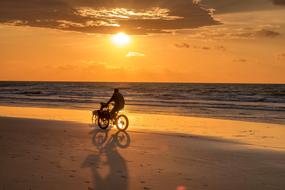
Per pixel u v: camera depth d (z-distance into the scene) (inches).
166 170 378.0
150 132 704.4
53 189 298.4
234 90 4030.5
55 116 1095.6
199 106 1715.1
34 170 359.9
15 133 639.8
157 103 1942.7
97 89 4559.5
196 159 442.9
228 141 620.1
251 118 1140.5
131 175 352.5
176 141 592.4
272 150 524.7
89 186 309.9
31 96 2635.3
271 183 334.0
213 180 342.0
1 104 1736.0
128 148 510.3
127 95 2982.3
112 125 802.2
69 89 4480.8
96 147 508.4
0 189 295.7
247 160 442.6
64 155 440.1
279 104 1875.0
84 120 970.1
